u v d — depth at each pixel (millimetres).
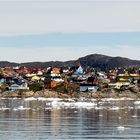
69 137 138250
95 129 155375
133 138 136250
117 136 139625
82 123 173250
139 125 166375
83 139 134875
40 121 179375
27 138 135750
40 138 136000
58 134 143750
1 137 136875
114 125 166625
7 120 181875
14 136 139125
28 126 162375
